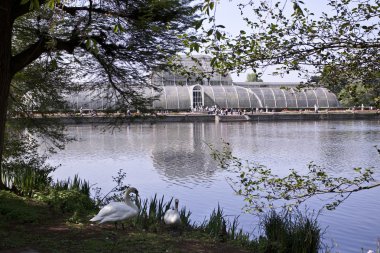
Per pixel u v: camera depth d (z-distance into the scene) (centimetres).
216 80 12100
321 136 5759
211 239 1116
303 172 2934
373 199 1964
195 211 1836
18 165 1706
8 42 1212
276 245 1047
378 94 783
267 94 11525
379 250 1132
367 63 768
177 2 1268
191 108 11056
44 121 1750
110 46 1405
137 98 1553
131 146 4716
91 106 7456
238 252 1025
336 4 755
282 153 3994
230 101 11238
